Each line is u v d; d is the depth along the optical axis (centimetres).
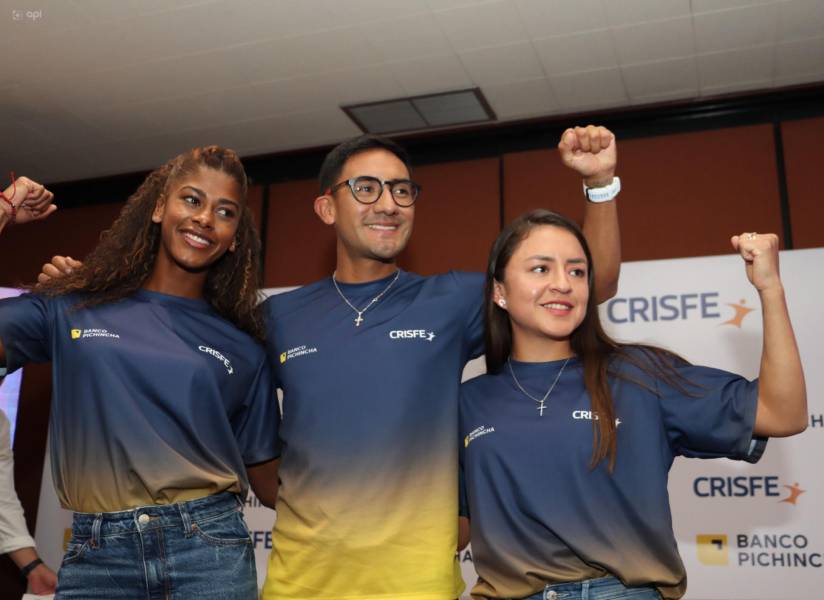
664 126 473
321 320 221
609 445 184
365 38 402
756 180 451
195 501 192
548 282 199
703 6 377
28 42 407
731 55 418
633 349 204
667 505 186
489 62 423
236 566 193
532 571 181
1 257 581
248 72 434
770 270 179
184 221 210
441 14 381
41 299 205
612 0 371
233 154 224
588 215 219
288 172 538
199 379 200
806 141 448
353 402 205
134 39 404
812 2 373
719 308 365
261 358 224
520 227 210
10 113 479
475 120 486
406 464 201
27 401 536
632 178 470
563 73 434
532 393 200
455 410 209
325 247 518
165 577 185
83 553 188
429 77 438
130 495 188
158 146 521
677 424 190
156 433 192
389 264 230
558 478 185
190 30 395
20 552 341
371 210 221
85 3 375
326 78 440
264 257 528
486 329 214
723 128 463
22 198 202
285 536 204
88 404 194
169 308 213
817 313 353
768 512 346
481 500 192
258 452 222
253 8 378
